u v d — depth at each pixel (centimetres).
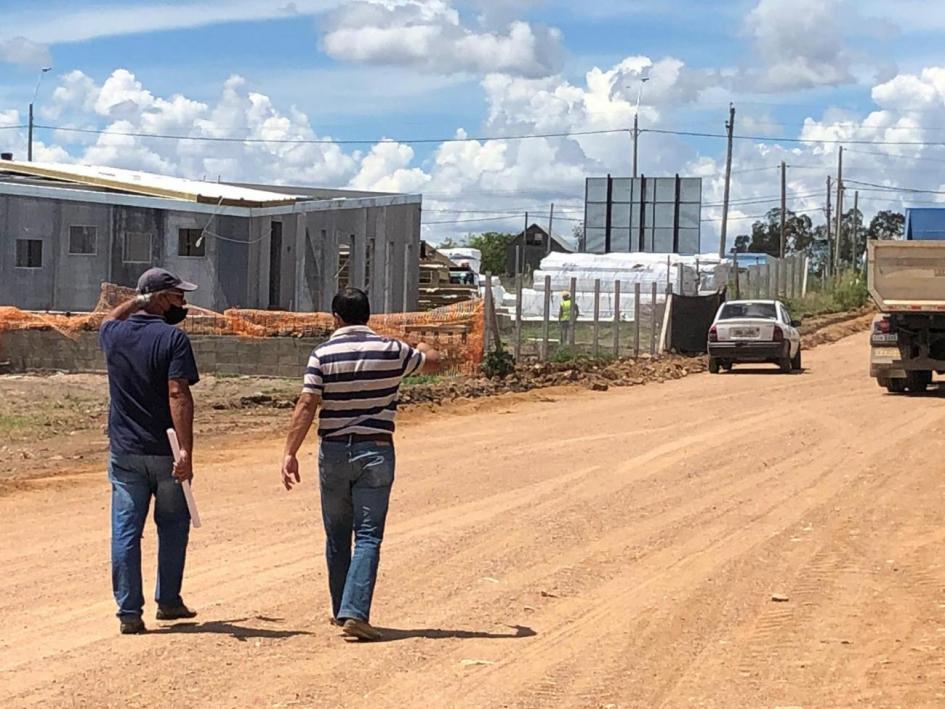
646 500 1325
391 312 4475
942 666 725
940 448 1708
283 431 1930
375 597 900
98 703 650
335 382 766
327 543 802
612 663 734
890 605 883
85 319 3058
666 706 651
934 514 1240
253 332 2966
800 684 693
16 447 1756
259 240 3856
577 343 3472
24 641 780
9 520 1221
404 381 2548
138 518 802
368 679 693
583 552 1064
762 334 3105
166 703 649
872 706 649
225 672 707
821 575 977
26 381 2772
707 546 1091
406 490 1385
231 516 1228
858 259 10838
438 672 710
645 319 3894
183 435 793
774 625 828
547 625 826
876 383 2831
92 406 2286
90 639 783
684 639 793
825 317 5766
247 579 956
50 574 982
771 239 12212
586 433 1908
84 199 3656
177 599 831
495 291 5175
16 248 3597
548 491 1380
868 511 1256
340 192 5450
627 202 6312
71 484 1434
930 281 2447
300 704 646
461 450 1717
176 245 3741
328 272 4094
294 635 793
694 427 1970
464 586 937
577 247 11919
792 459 1619
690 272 5416
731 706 651
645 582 955
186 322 2966
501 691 673
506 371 2683
